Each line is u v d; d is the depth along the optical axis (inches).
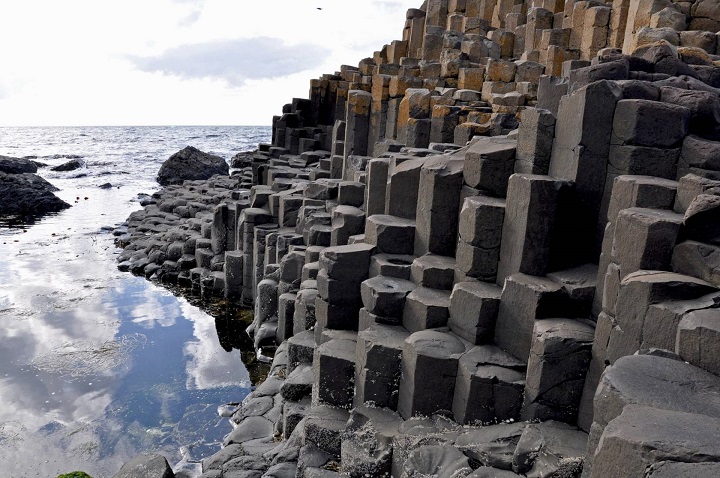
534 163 302.0
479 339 281.0
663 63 315.6
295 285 503.2
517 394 255.1
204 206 1017.5
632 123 265.1
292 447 312.0
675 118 261.9
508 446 235.6
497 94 554.3
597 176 281.1
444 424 269.4
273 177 809.5
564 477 212.8
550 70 627.2
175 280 754.8
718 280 192.7
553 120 299.3
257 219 636.1
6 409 414.6
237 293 665.6
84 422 397.7
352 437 283.7
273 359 476.7
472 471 231.6
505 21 869.2
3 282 742.5
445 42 805.9
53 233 1064.8
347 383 314.8
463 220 307.7
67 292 702.5
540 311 260.2
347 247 368.5
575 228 288.2
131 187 1798.7
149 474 306.0
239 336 566.3
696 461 113.8
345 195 478.0
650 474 115.4
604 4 642.2
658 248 211.0
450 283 323.3
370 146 743.1
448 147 469.7
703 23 420.8
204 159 1809.8
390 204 386.6
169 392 444.8
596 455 133.0
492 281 301.3
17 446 366.3
